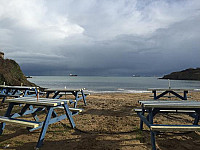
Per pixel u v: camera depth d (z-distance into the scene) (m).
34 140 3.66
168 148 3.24
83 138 3.77
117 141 3.58
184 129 2.77
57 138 3.76
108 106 8.09
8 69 18.80
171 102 3.73
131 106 8.09
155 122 5.15
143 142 3.54
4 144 3.42
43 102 3.71
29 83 20.06
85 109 7.34
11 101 4.04
